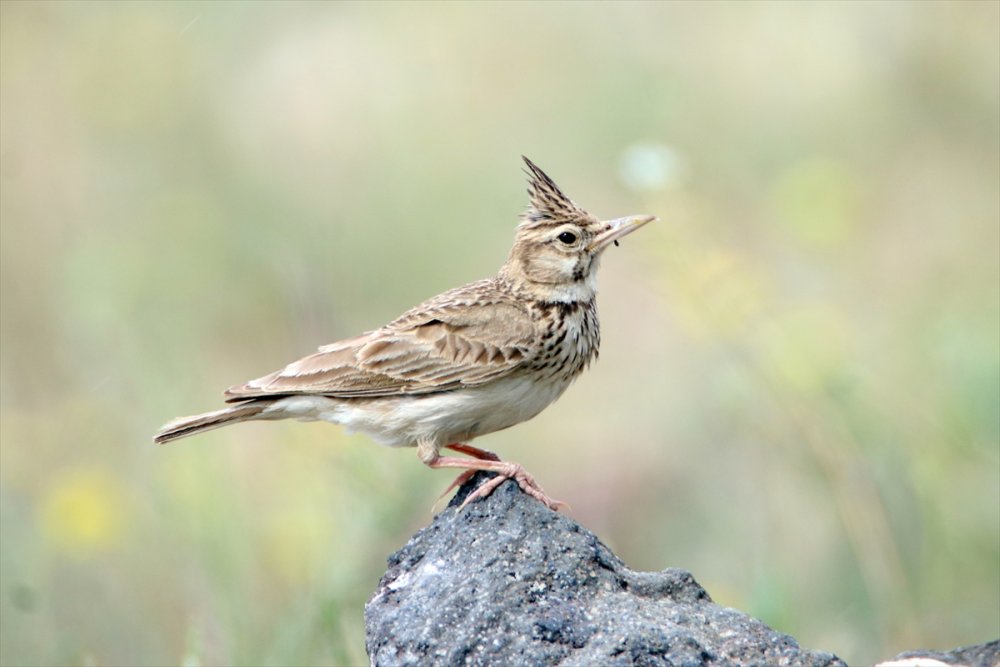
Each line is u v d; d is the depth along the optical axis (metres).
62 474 14.72
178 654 13.07
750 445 15.66
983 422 13.47
